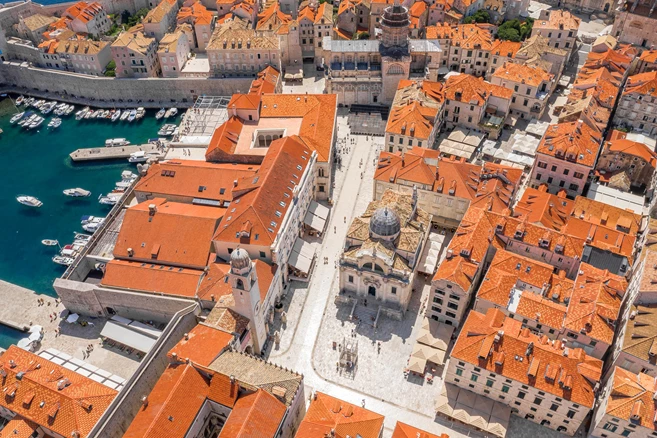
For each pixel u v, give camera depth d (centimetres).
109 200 16675
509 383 10181
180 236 13012
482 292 11650
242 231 12350
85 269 13600
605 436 9912
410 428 9400
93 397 10106
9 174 18125
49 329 12962
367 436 9069
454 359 10438
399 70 18875
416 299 13025
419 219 13275
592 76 18488
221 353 10406
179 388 9662
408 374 11525
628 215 13800
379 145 18012
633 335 10300
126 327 12556
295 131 16388
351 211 15538
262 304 11600
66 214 16575
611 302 11144
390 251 12162
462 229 12850
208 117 18675
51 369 10712
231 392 9788
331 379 11481
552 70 19975
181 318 11412
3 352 12112
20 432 10056
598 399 10488
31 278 14538
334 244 14550
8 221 16362
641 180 15875
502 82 18312
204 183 14588
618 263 12581
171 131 19475
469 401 10700
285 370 10169
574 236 12706
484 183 14262
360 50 19450
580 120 16000
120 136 19738
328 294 13238
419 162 14525
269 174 13500
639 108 17312
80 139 19662
